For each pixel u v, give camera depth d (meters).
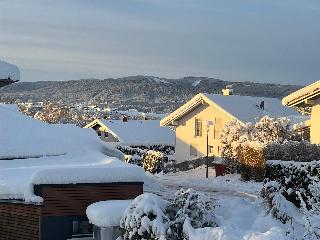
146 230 10.73
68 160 16.84
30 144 17.70
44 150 17.64
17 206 13.49
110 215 12.31
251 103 42.00
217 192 22.00
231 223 11.57
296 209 13.01
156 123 59.97
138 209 10.95
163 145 54.94
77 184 13.66
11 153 17.08
